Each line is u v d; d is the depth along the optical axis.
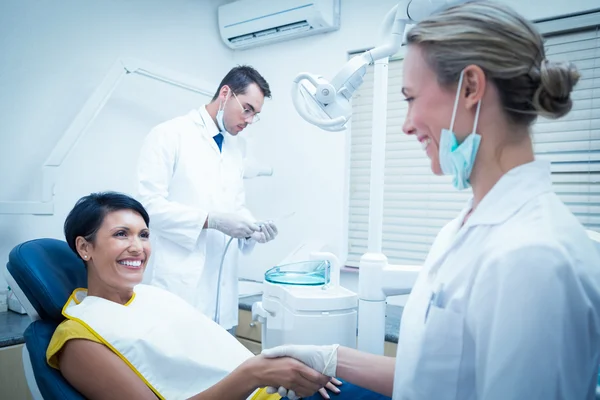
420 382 0.61
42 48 1.81
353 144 2.33
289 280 1.24
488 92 0.57
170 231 1.50
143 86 2.19
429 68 0.61
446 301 0.60
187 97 2.43
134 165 2.17
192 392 1.03
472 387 0.58
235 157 1.84
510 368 0.48
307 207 2.37
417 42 0.61
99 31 2.00
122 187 2.12
